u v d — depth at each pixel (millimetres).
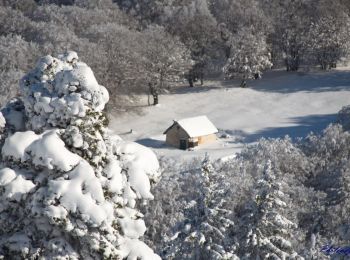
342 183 45688
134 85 90500
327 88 94438
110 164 12531
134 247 12734
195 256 23625
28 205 11578
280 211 37719
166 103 93062
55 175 11852
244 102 92250
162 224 39281
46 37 89375
